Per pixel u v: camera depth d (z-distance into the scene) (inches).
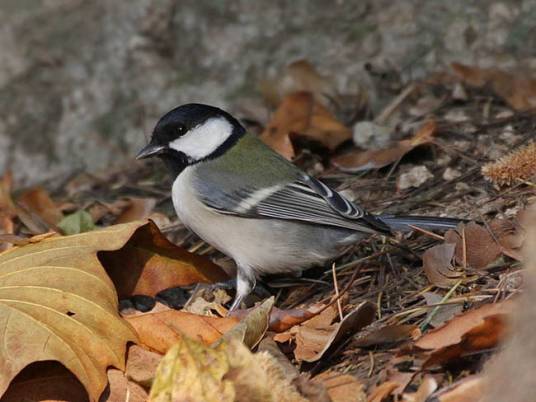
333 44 564.7
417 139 430.0
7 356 271.7
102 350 279.9
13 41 603.2
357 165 434.3
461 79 493.0
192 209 366.6
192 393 244.1
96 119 589.0
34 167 589.9
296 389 245.1
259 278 376.2
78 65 597.9
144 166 530.0
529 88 471.2
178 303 363.6
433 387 248.4
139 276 340.2
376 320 308.5
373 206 401.7
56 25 603.5
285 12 580.1
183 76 583.8
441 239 360.2
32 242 318.0
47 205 448.8
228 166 366.9
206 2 587.2
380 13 563.5
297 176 362.3
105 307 290.0
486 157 412.2
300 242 356.5
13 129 596.1
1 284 298.4
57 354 272.8
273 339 296.2
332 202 351.6
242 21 583.8
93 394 270.5
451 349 253.9
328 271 365.7
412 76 535.8
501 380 227.3
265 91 539.5
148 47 590.6
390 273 346.9
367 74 538.6
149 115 581.6
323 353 281.3
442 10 549.6
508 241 322.0
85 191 508.1
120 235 312.7
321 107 477.1
